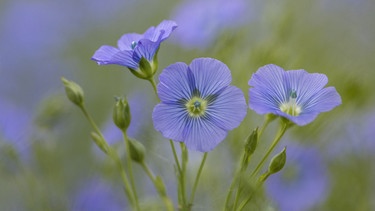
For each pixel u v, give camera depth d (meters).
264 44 0.47
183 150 0.38
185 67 0.37
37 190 0.48
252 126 0.44
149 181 0.47
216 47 0.48
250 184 0.38
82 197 0.47
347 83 0.48
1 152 0.48
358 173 0.47
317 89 0.37
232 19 0.50
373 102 0.50
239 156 0.42
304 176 0.45
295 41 0.52
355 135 0.48
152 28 0.39
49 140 0.49
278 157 0.37
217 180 0.42
